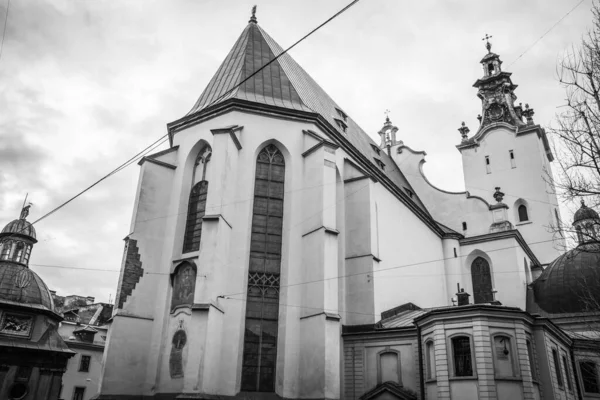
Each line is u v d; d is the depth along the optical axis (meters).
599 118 13.66
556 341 28.45
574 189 14.00
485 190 53.12
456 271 44.81
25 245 45.44
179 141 31.67
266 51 36.09
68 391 50.75
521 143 53.00
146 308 27.06
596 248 15.09
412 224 41.31
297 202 29.44
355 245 32.03
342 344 29.73
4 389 36.62
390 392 27.09
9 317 39.25
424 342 26.55
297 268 27.91
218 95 32.97
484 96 57.31
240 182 28.62
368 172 36.62
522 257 44.62
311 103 35.81
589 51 14.16
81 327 58.16
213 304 23.98
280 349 26.05
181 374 24.58
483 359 23.30
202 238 25.38
